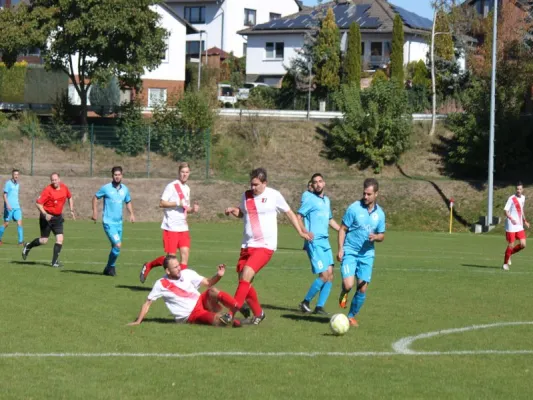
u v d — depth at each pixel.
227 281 20.66
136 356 11.44
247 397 9.45
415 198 53.84
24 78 70.56
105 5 55.28
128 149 58.53
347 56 72.31
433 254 31.17
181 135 58.75
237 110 66.75
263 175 14.00
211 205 52.97
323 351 12.12
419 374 10.82
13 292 17.45
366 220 14.09
